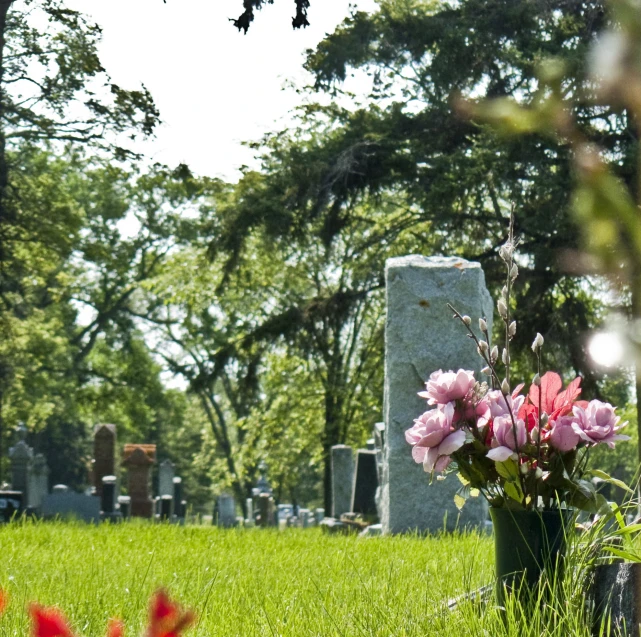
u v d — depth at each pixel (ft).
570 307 69.05
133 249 154.71
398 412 35.99
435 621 10.97
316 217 81.35
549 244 68.64
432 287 36.37
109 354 159.43
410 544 23.41
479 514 35.29
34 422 145.38
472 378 11.39
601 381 67.62
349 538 28.45
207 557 21.20
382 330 96.07
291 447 113.09
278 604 13.53
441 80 76.38
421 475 35.42
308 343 86.63
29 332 118.83
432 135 81.20
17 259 103.04
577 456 11.82
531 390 11.53
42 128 87.66
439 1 83.92
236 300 110.83
